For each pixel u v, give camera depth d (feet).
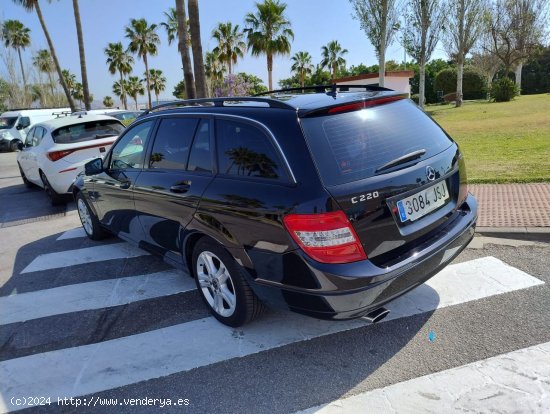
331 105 9.66
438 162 10.56
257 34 120.16
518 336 10.28
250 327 11.46
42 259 17.99
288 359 10.09
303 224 8.62
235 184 10.19
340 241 8.55
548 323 10.70
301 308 9.25
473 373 9.17
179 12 36.06
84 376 10.08
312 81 198.39
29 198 31.86
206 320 12.04
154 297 13.71
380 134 9.94
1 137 69.82
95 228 19.17
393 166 9.49
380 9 69.15
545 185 21.67
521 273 13.28
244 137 10.27
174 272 15.58
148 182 13.34
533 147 32.94
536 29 118.62
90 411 8.99
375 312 9.62
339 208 8.51
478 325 10.82
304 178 8.84
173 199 12.00
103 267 16.53
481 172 25.63
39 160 27.71
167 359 10.42
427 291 12.63
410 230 9.57
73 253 18.44
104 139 27.48
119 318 12.57
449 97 159.94
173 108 13.52
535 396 8.41
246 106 10.84
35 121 74.08
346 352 10.19
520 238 15.90
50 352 11.14
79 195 19.52
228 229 10.22
